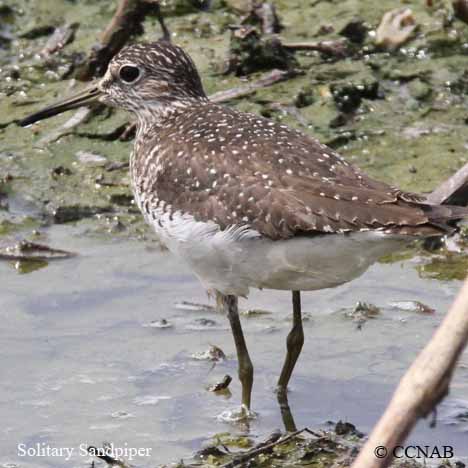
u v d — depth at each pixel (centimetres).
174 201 1026
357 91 1625
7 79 1700
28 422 1061
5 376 1134
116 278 1327
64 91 1659
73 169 1523
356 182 954
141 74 1186
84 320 1239
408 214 895
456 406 1066
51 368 1148
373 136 1559
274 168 976
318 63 1697
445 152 1527
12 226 1438
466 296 462
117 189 1493
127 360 1165
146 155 1090
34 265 1359
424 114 1603
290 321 1234
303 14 1802
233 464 970
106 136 1580
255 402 1095
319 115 1587
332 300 1271
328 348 1177
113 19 1636
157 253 1385
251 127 1045
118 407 1085
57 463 997
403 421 468
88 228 1438
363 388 1105
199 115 1100
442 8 1795
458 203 1245
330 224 917
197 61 1691
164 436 1038
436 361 464
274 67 1683
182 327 1227
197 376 1139
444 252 1365
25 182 1499
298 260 950
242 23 1759
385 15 1753
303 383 1121
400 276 1317
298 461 973
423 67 1684
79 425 1055
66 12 1822
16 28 1802
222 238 980
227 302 1065
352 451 975
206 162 1010
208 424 1059
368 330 1205
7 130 1595
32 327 1223
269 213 947
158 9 1634
